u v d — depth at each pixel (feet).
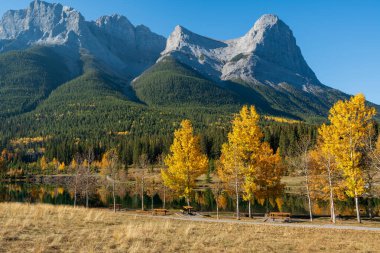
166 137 512.22
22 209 90.89
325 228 91.09
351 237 76.02
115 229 68.54
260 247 60.85
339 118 102.58
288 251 59.11
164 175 140.97
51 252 48.26
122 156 461.37
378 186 123.65
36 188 309.42
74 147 524.52
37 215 81.41
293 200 198.90
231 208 171.42
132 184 304.09
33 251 47.44
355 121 101.50
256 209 166.61
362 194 110.52
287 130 381.81
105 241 57.00
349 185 103.14
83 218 82.74
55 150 539.70
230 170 121.80
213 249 56.80
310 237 74.84
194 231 75.72
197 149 139.44
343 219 121.60
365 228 91.76
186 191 138.31
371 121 102.32
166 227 76.43
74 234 61.16
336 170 114.32
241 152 119.24
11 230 60.18
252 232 80.02
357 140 99.45
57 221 74.95
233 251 56.13
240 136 118.32
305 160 123.54
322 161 117.70
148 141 483.92
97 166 440.86
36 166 510.99
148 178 305.32
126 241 57.57
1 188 304.30
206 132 510.99
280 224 100.63
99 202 206.90
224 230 80.89
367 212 147.64
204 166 137.90
